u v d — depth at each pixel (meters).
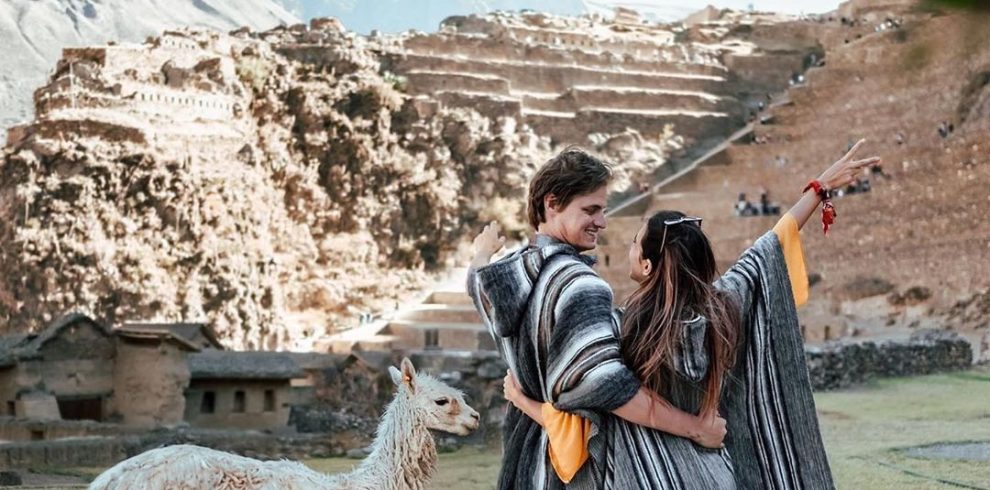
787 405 7.13
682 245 6.85
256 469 8.91
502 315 6.88
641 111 104.12
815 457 7.14
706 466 6.70
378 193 92.44
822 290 70.25
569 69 105.25
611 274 81.00
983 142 69.62
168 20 117.62
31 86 103.88
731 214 86.12
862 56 95.12
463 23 112.12
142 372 28.06
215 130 83.88
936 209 68.31
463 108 97.69
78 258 73.31
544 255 6.89
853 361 38.59
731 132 105.88
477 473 21.31
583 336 6.57
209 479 8.72
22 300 72.62
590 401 6.54
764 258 7.29
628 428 6.71
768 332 7.17
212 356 30.34
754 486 7.06
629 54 110.06
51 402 27.28
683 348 6.65
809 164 89.56
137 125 78.06
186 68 85.06
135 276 74.56
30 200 73.56
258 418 29.98
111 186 75.56
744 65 111.56
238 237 80.88
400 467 9.12
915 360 41.72
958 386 37.31
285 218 88.19
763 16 124.94
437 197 93.06
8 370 27.55
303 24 99.31
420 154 94.50
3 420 26.16
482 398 28.58
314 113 91.81
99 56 82.62
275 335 81.00
